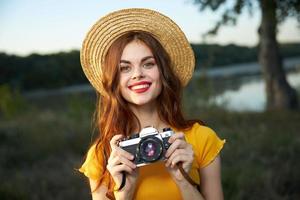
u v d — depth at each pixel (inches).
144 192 87.7
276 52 546.0
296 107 549.3
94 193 92.3
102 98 95.4
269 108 528.1
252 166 266.5
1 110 679.7
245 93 789.2
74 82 1562.5
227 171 254.5
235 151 303.3
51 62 1600.6
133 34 88.2
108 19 90.8
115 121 90.7
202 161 91.0
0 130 451.5
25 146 375.6
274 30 531.2
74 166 313.3
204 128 93.0
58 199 252.4
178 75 95.3
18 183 279.4
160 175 88.3
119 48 87.4
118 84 88.7
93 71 95.4
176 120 91.6
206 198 91.2
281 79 545.6
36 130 436.1
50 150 360.5
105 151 91.4
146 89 87.6
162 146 82.4
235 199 220.8
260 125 398.0
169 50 93.2
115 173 83.6
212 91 518.9
